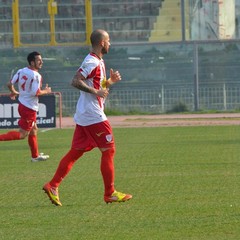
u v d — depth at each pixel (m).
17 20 112.44
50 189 32.25
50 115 77.12
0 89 105.62
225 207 31.34
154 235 26.36
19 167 47.25
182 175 41.62
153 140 64.25
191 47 106.56
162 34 115.31
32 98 49.03
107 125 32.03
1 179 41.69
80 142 32.25
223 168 44.34
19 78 49.12
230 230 26.91
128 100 105.81
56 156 53.28
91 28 113.12
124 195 32.19
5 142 66.25
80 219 29.61
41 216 30.41
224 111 105.56
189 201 33.09
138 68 106.56
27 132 49.12
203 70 106.31
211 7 115.31
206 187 37.06
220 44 106.25
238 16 116.50
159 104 106.12
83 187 38.00
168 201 33.22
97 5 115.62
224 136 66.44
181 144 59.84
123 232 27.02
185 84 106.25
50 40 112.81
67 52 107.75
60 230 27.61
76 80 31.55
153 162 47.97
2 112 75.94
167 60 106.25
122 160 49.38
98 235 26.61
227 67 106.06
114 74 32.50
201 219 28.98
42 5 112.94
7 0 112.81
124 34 115.31
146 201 33.34
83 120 31.91
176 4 115.44
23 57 106.94
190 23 114.75
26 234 27.02
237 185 37.56
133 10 115.75
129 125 84.56
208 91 106.12
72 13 113.12
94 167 46.19
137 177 41.19
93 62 31.66
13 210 31.88
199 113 103.81
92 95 31.88
